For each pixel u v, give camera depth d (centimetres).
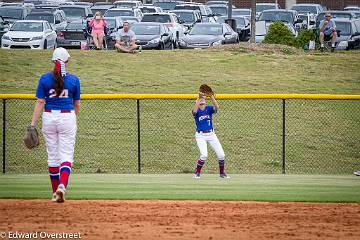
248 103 6775
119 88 7150
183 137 6053
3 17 11612
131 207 3056
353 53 9088
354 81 7756
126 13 11769
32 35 9469
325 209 3062
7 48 9219
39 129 6081
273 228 2688
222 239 2523
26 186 3766
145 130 6162
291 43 9294
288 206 3125
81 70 7688
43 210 2962
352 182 4147
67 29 9856
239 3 17025
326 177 4566
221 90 7225
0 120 6266
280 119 6412
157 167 5450
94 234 2577
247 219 2834
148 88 7194
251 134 6084
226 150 5775
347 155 5788
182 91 7131
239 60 8325
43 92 3022
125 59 8194
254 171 5356
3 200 3212
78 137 5969
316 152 5819
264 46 8850
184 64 8100
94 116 6394
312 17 12269
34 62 7975
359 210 3047
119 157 5634
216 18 12525
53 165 3103
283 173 4916
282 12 11881
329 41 9594
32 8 12081
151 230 2636
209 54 8538
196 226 2705
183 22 11750
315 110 6662
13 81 7319
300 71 8044
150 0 15000
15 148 5753
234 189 3712
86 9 12144
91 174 4784
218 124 6241
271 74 7875
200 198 3331
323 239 2541
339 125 6344
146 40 9256
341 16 12131
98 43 9094
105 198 3306
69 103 3034
